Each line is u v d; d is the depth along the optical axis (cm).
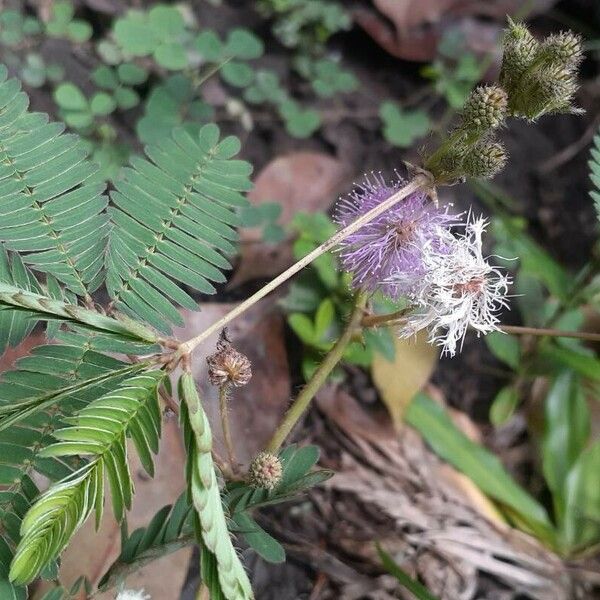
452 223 17
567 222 33
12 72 28
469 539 24
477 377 29
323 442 25
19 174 13
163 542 14
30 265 13
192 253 14
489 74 33
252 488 14
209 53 30
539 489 26
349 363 25
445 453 25
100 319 11
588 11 37
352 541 23
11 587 11
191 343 12
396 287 16
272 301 26
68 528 10
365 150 32
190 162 15
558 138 35
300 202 29
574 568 24
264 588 22
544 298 30
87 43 31
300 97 33
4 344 12
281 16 34
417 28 33
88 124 27
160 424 10
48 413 12
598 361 26
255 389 24
